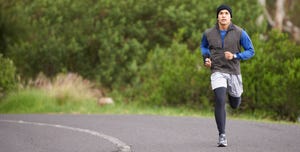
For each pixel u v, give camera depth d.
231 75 16.25
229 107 29.77
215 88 16.16
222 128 16.11
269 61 29.47
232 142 17.12
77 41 41.84
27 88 35.72
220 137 16.16
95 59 41.91
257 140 17.55
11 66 35.62
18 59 41.19
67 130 20.80
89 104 33.66
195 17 42.47
